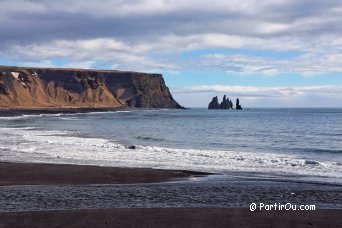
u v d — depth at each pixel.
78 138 35.59
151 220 9.75
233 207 11.18
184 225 9.39
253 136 43.28
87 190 13.75
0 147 27.16
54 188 14.10
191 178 16.59
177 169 18.97
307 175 17.47
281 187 14.52
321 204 11.82
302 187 14.52
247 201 12.15
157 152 25.34
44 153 24.36
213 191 13.70
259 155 24.58
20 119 80.44
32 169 18.14
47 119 82.50
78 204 11.52
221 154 24.50
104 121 76.38
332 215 10.38
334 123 73.81
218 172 18.22
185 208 10.98
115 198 12.44
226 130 53.03
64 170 17.95
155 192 13.49
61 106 186.25
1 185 14.70
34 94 190.12
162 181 15.87
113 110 184.88
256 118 99.19
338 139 40.19
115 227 9.20
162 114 133.25
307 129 55.97
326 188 14.33
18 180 15.75
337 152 28.67
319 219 10.01
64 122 70.25
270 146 32.91
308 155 26.66
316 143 35.94
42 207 11.06
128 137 39.66
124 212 10.44
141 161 21.53
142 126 60.78
